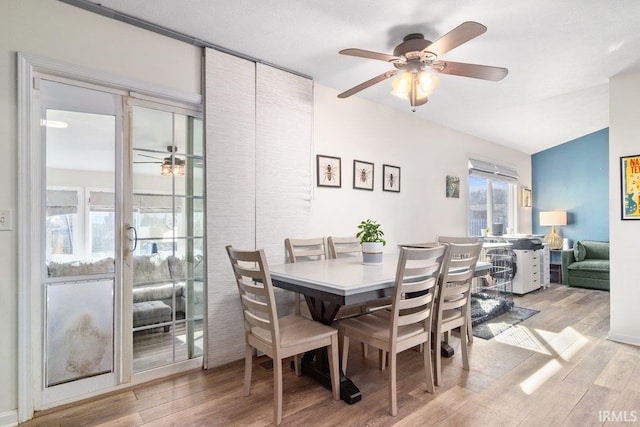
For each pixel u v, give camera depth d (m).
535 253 5.15
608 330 3.33
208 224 2.51
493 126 4.89
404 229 4.13
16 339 1.86
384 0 2.04
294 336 1.93
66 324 2.08
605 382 2.26
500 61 2.81
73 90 2.10
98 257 2.19
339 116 3.48
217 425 1.81
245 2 2.07
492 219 5.80
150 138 2.39
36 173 1.95
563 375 2.36
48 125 2.05
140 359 2.33
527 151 6.54
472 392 2.13
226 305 2.60
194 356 2.56
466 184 5.09
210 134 2.53
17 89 1.86
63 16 2.00
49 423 1.84
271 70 2.88
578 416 1.87
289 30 2.38
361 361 2.61
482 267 2.69
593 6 2.08
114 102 2.23
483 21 2.24
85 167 2.15
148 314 2.37
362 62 2.88
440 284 2.19
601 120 5.04
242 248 2.69
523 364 2.54
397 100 3.79
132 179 2.29
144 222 2.36
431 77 2.25
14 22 1.86
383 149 3.92
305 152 3.12
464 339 2.45
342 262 2.81
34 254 1.94
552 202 6.49
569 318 3.73
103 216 2.21
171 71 2.40
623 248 3.04
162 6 2.10
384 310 2.59
